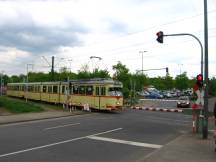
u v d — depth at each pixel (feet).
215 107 50.31
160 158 39.04
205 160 38.04
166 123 89.35
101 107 126.82
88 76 238.27
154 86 417.49
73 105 145.38
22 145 50.01
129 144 52.06
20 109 121.70
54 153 43.78
